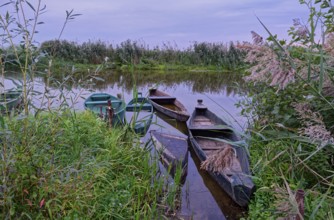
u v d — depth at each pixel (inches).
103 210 109.8
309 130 88.7
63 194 95.6
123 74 785.6
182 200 149.9
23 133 94.7
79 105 305.7
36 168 91.4
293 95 128.6
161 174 162.1
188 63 970.7
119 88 553.6
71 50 813.9
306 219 89.0
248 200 133.7
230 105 401.4
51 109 112.9
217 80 699.4
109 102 211.5
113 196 118.0
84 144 142.8
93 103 292.8
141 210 119.2
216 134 231.5
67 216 94.2
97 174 112.2
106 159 134.4
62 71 116.3
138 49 948.0
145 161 151.9
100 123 180.2
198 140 229.1
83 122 164.1
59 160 109.6
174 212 137.7
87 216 99.0
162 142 201.6
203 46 997.8
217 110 364.5
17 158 87.7
